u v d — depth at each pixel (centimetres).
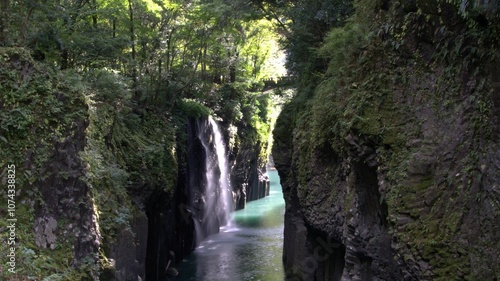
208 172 2712
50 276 770
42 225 812
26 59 848
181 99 2427
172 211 1997
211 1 2108
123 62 1864
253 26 2991
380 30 909
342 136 972
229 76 3303
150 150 1658
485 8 646
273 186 5169
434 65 812
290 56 1788
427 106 809
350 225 1034
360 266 1030
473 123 713
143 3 1894
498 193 638
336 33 1101
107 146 1355
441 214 732
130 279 1245
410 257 746
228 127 3131
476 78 720
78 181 870
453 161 736
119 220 1215
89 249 893
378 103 878
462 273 680
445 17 773
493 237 643
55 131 845
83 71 1507
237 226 2998
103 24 1791
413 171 785
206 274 1906
